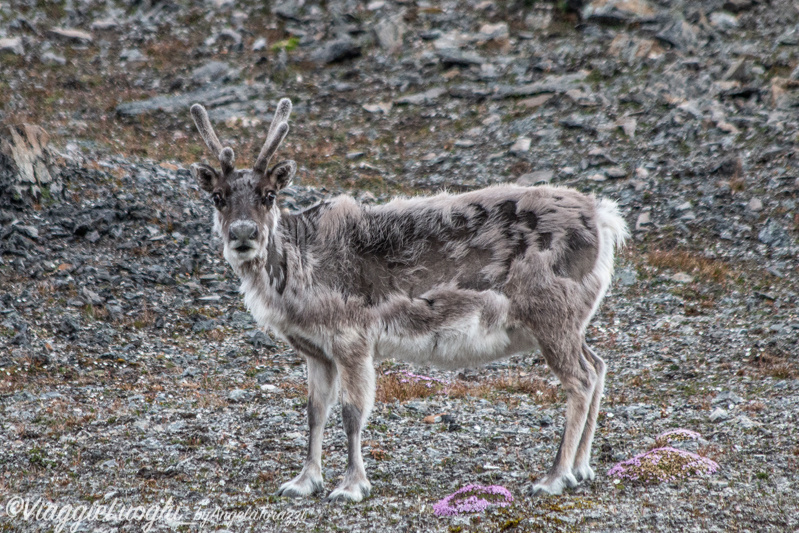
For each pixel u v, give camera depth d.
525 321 17.34
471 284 17.59
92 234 35.12
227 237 16.91
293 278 17.23
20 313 29.27
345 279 17.52
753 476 17.38
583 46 58.78
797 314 30.23
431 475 18.42
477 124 52.78
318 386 17.80
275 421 22.36
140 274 33.28
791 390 24.27
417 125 53.72
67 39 62.59
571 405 17.16
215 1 67.88
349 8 66.56
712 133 46.44
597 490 16.94
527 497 16.64
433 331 17.67
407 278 17.69
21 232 33.81
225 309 32.16
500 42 60.97
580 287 17.41
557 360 17.23
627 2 61.41
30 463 19.20
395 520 15.54
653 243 37.91
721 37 57.22
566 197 17.80
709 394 24.75
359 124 54.41
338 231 17.83
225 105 56.41
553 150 48.22
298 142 52.22
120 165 42.12
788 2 59.69
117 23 65.44
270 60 61.41
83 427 21.72
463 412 23.23
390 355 18.08
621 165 45.47
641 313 32.19
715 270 34.62
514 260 17.42
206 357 28.48
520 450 20.08
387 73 59.78
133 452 19.97
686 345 29.03
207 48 62.97
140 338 29.34
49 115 52.44
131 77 59.28
